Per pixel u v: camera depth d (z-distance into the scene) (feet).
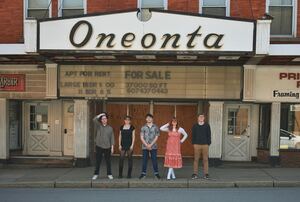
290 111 46.14
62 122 49.37
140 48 36.22
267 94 44.19
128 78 44.68
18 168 45.60
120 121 52.95
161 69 44.42
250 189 35.06
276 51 38.47
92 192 33.94
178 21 35.88
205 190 34.63
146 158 38.29
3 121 47.06
